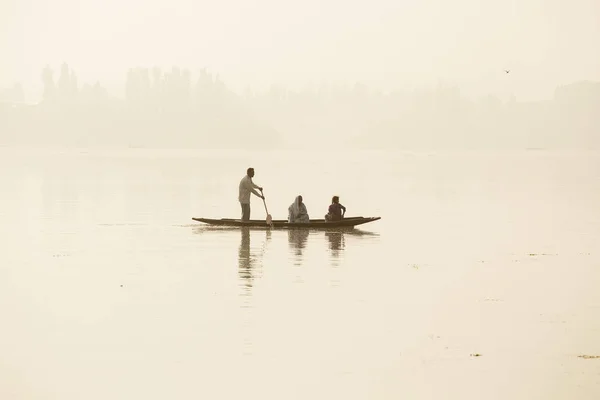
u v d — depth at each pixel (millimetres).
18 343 22281
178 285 30156
